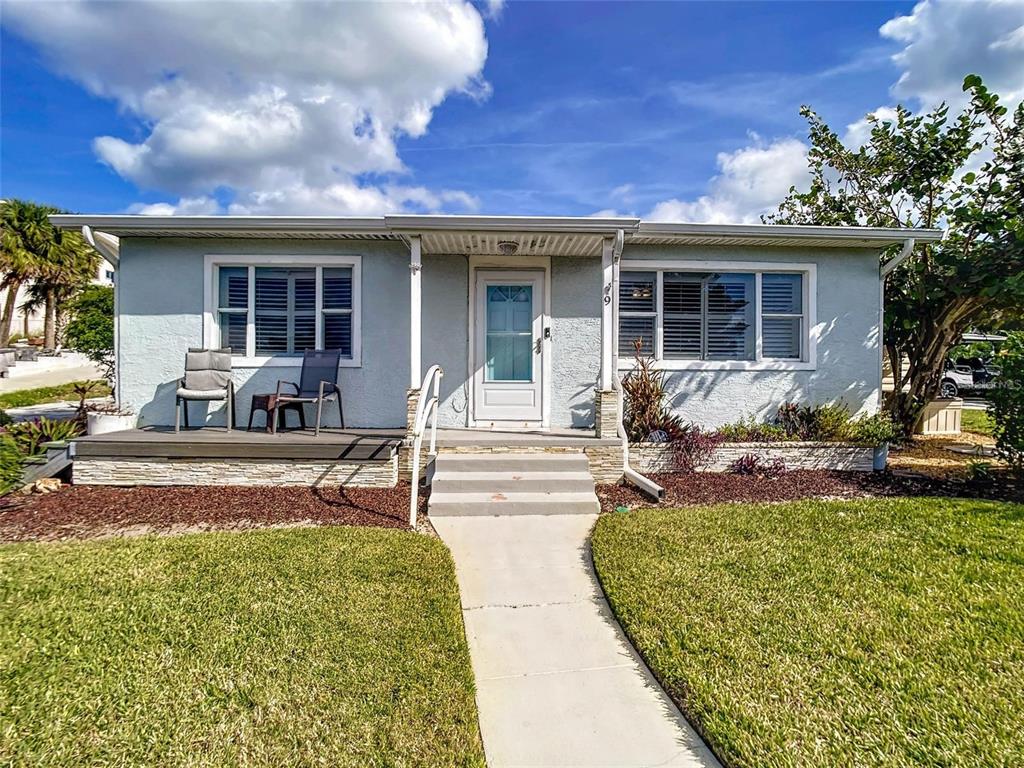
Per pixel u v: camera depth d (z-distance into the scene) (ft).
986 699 7.78
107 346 43.68
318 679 8.21
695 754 7.13
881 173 30.22
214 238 24.63
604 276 21.42
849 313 26.17
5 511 17.21
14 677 8.17
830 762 6.64
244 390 24.88
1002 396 20.74
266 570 12.10
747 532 14.74
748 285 26.32
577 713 7.96
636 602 10.85
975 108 25.85
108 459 20.02
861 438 23.77
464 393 25.20
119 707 7.55
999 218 24.22
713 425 25.86
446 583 11.69
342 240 24.82
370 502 18.26
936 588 11.28
